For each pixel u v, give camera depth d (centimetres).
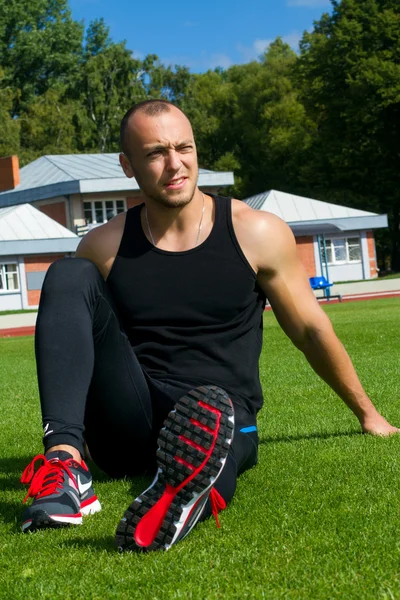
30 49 8225
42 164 5959
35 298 4522
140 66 8312
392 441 470
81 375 345
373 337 1395
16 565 289
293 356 1188
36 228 4547
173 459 285
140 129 363
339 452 453
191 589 250
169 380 378
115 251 382
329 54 6144
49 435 341
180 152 364
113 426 384
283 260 393
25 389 1019
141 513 288
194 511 295
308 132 7519
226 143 8181
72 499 334
